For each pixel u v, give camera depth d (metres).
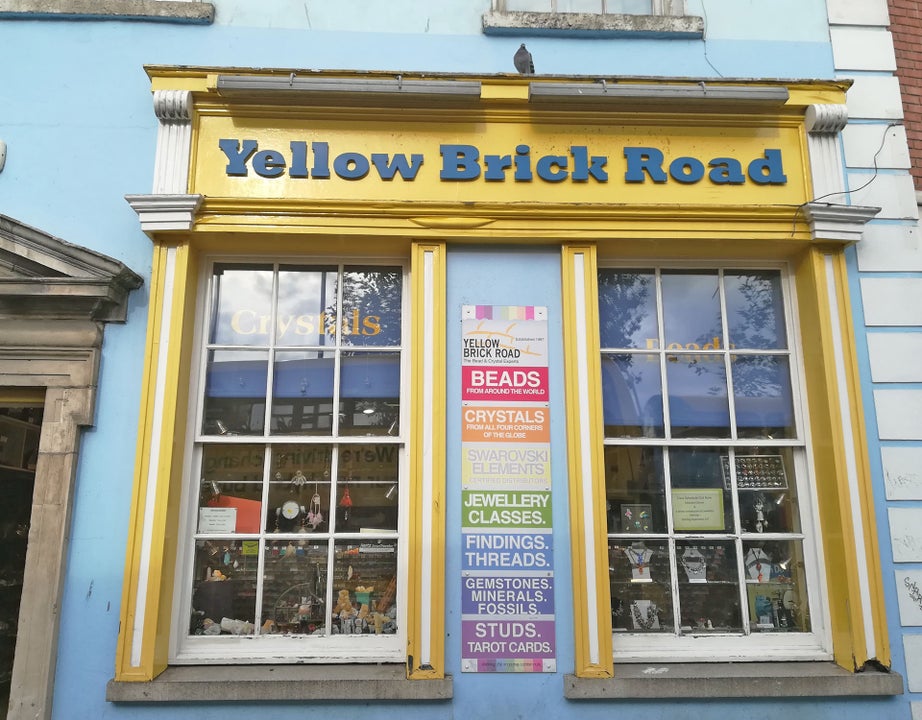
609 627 3.73
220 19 4.43
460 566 3.81
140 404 3.82
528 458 3.94
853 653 3.76
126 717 3.57
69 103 4.28
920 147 4.79
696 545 4.10
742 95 4.16
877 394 4.12
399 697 3.59
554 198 4.16
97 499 3.81
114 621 3.69
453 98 4.14
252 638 3.88
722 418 4.24
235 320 4.25
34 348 3.94
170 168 4.07
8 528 4.63
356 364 4.24
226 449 4.09
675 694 3.64
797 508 4.16
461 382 4.01
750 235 4.15
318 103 4.16
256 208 4.02
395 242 4.15
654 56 4.55
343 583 3.99
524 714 3.67
